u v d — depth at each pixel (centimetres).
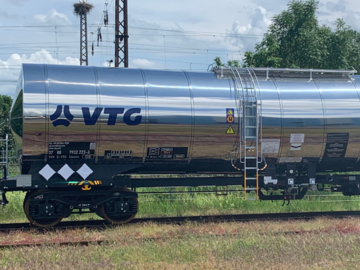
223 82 1094
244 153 1078
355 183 1216
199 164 1109
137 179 1102
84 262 712
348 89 1159
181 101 1036
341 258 735
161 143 1034
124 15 2272
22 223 1062
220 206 1378
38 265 686
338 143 1136
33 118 942
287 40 2441
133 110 1000
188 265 702
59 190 1031
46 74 984
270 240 859
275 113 1091
